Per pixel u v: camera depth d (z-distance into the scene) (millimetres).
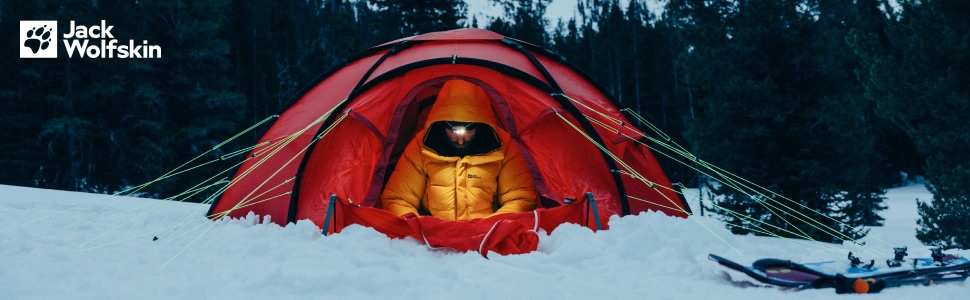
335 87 7113
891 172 36281
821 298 3666
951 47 11805
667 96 47438
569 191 6145
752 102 17344
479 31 7531
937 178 12438
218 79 31266
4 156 24812
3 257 4535
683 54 19938
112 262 4602
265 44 43812
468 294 3719
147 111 27781
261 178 6727
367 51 7551
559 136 6395
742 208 16938
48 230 6172
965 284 4117
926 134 12805
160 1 29500
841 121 16562
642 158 6906
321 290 3738
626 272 4434
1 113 25922
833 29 17891
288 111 7336
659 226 5297
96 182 26547
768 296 3732
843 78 18016
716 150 17859
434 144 6461
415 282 3953
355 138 6316
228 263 4516
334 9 53375
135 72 28188
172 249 5102
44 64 26938
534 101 6316
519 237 5219
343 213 5699
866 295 3715
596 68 55250
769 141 17312
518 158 6465
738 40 18203
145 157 25609
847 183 16781
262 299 3562
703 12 20188
